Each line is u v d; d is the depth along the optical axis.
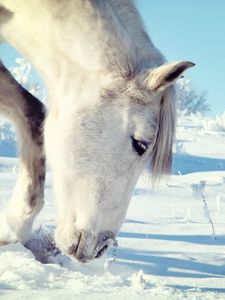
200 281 4.28
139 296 3.31
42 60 5.11
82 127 4.77
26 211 5.20
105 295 3.30
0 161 12.80
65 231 4.75
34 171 5.28
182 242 6.06
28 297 3.22
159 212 8.48
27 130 5.38
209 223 7.61
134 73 4.75
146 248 5.63
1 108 5.46
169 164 4.75
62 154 4.83
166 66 4.54
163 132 4.72
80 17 4.87
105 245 4.72
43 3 4.98
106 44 4.81
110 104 4.74
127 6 4.95
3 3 5.16
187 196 10.32
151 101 4.68
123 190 4.71
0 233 5.26
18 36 5.20
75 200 4.77
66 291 3.42
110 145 4.70
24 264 4.10
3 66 5.45
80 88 4.87
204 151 19.22
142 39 4.91
